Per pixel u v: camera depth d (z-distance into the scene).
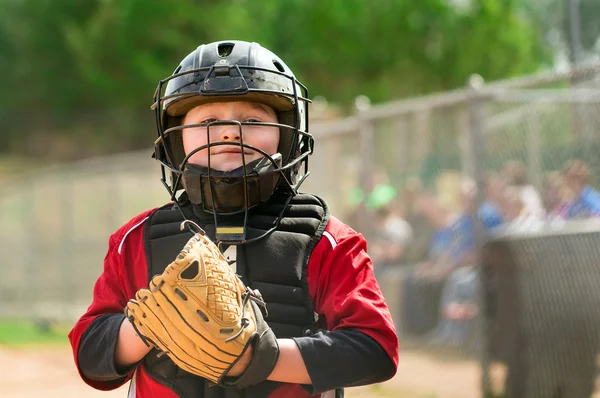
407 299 13.13
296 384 3.83
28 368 14.63
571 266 10.21
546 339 10.33
